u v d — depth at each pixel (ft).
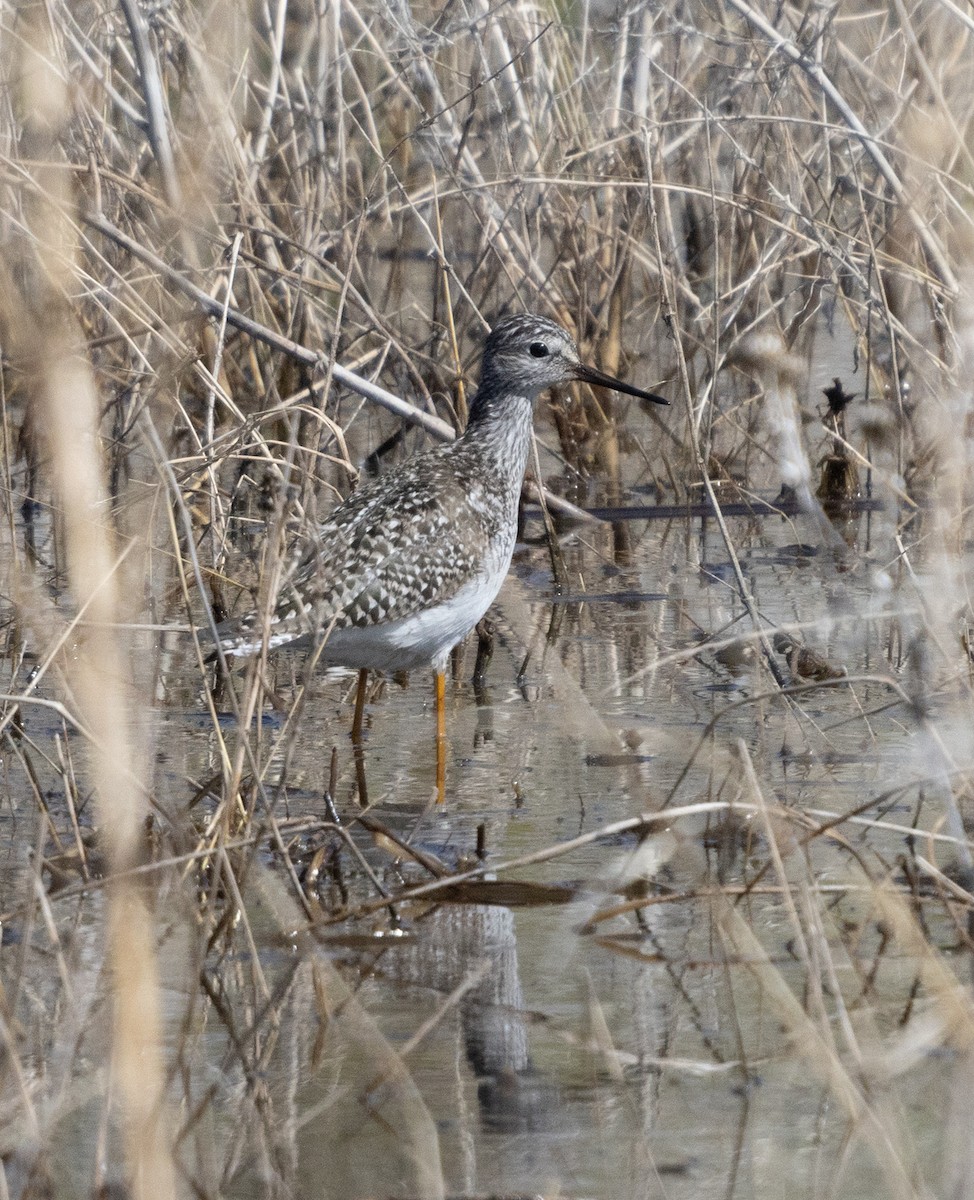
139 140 53.42
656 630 44.86
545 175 55.72
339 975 26.11
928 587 43.09
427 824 32.30
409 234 64.03
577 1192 19.98
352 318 58.39
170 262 47.70
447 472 38.09
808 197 56.90
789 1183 20.01
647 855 29.89
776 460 55.72
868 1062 22.62
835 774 34.06
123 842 21.79
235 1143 21.18
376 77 58.70
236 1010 24.88
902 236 48.47
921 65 43.73
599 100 60.64
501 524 38.37
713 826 31.91
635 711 38.83
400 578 35.63
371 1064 23.16
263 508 53.52
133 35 45.50
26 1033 23.73
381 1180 20.31
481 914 28.53
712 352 52.31
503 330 40.55
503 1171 20.44
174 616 44.50
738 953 26.25
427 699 40.93
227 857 27.50
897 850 30.09
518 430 40.19
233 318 46.93
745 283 51.16
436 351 57.11
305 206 53.67
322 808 33.17
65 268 21.68
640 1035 23.94
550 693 40.83
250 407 58.65
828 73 53.67
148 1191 19.57
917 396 51.85
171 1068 22.76
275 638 34.27
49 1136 21.27
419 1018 24.57
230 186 52.37
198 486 45.55
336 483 55.01
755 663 39.55
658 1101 22.17
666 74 51.96
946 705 37.32
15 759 35.50
